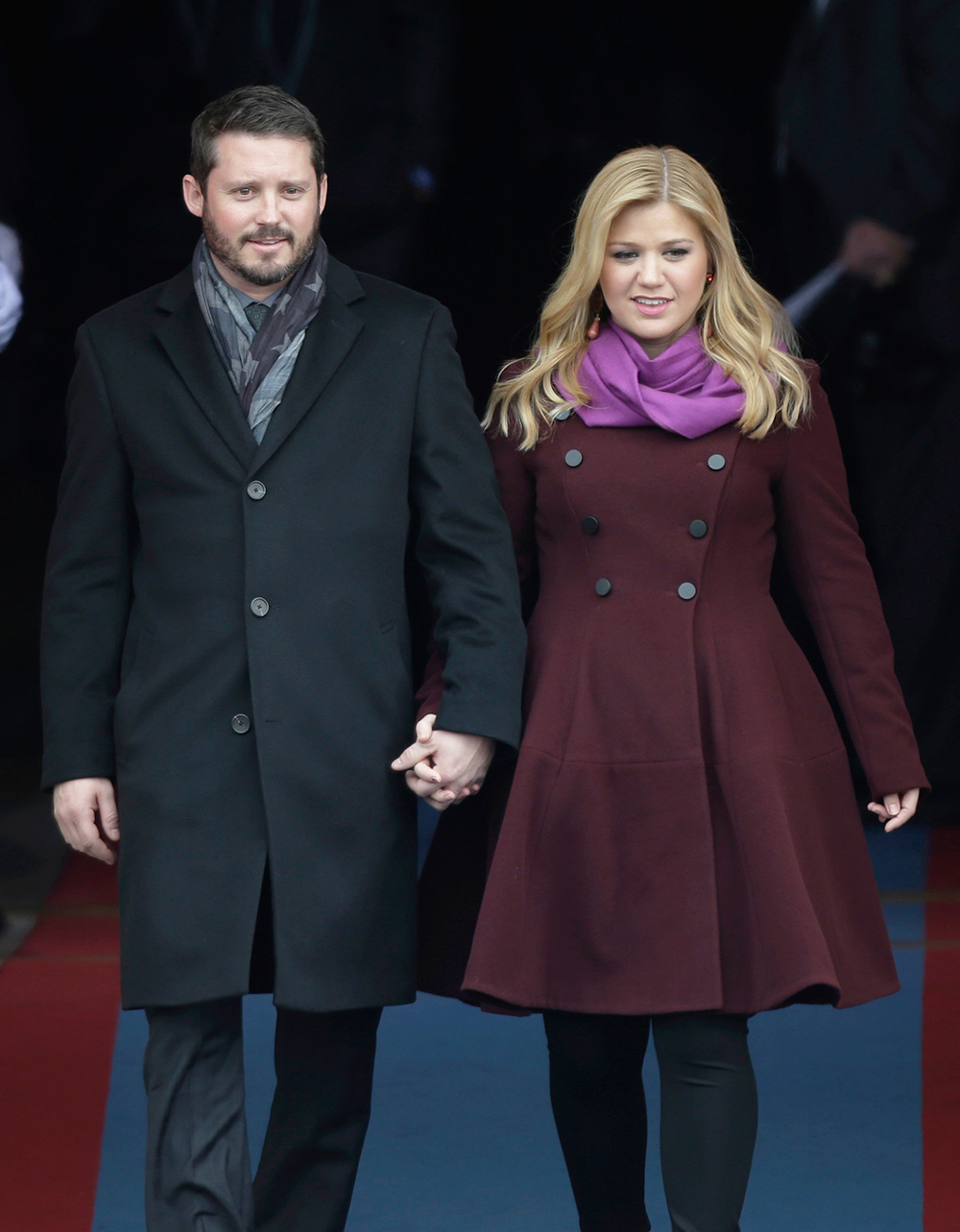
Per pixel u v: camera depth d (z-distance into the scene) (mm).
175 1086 10930
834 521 11570
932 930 20062
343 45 25906
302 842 10844
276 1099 11547
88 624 11180
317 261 11242
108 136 26969
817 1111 14906
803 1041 16719
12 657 30703
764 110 26000
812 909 10734
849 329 23719
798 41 23562
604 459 11391
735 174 25922
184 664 10914
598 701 11195
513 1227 12578
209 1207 10812
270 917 11164
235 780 10883
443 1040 16859
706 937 10797
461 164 27250
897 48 23125
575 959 11094
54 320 28016
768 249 25188
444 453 11266
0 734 28938
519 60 26797
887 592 24328
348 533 11023
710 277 11633
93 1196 13102
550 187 27344
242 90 10914
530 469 11703
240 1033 11164
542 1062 16234
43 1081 15703
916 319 23484
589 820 11078
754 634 11289
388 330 11328
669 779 11016
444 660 11453
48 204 27281
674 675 11109
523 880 11039
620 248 11406
